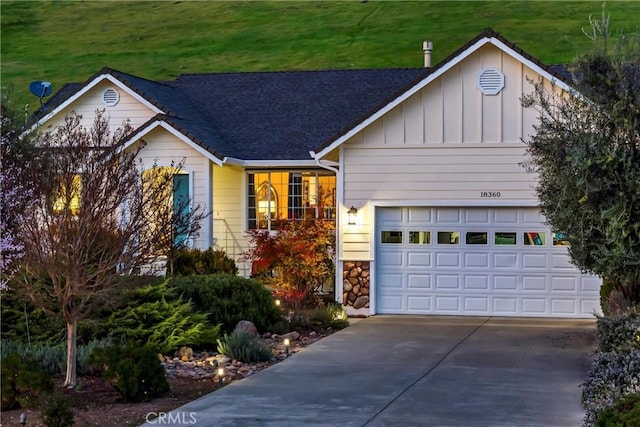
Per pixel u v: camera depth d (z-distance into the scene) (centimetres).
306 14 6688
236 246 2266
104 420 945
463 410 984
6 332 1352
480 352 1389
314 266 1853
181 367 1272
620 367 938
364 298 1864
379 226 1877
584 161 1216
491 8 6331
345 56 5719
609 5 5984
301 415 960
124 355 1051
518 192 1803
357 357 1346
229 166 2236
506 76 1798
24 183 1098
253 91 2509
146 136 2131
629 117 1229
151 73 5581
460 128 1819
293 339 1547
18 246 1045
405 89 1812
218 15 6838
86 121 2223
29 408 980
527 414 964
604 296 1533
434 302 1861
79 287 1066
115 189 1080
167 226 1188
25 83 5388
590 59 1284
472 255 1845
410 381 1154
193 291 1543
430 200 1836
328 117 2339
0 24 6800
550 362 1296
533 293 1822
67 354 1163
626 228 1211
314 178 2242
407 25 6225
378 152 1853
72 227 1048
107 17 6969
